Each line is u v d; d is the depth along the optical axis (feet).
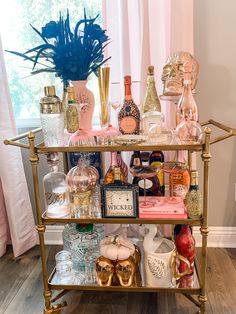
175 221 4.63
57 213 4.95
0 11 6.56
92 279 5.30
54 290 5.42
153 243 5.07
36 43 6.62
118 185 4.60
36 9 6.45
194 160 6.08
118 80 5.87
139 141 4.44
